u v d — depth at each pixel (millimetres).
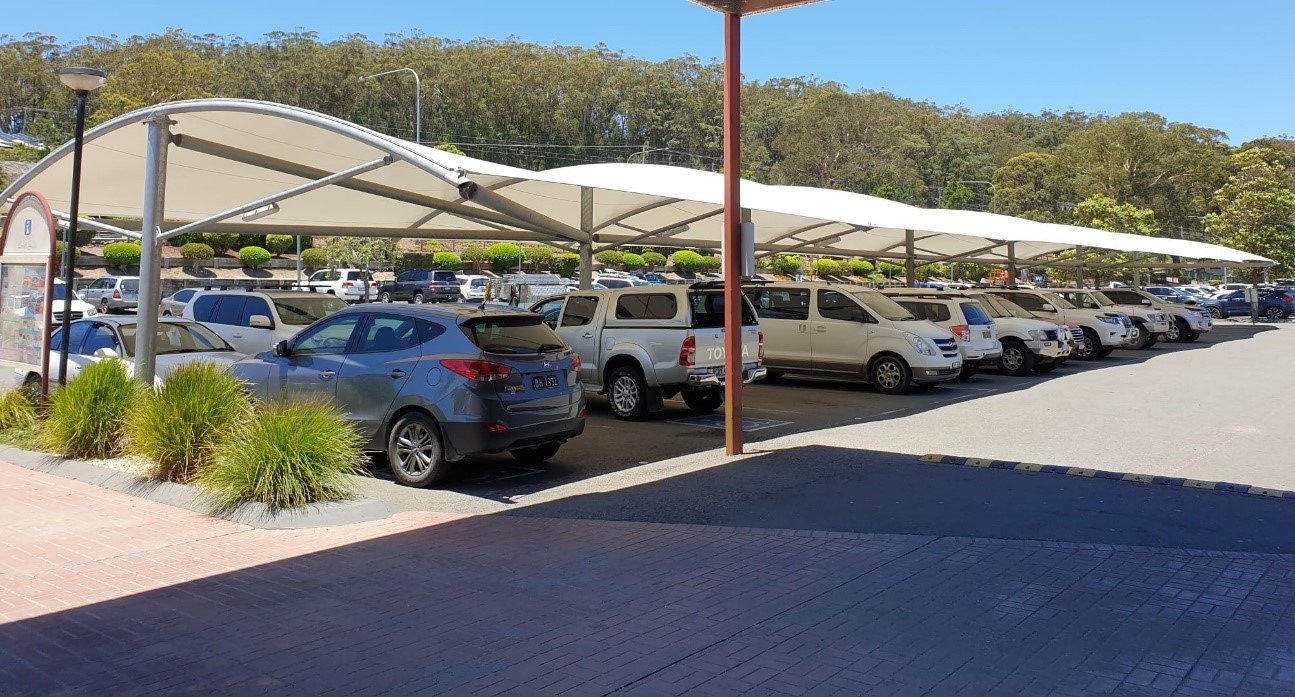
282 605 5543
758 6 10016
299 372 9562
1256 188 54781
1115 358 23688
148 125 11227
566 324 14062
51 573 6207
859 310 16969
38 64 106438
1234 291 45125
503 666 4605
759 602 5590
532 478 9398
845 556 6574
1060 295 24703
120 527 7430
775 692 4312
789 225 20875
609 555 6613
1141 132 88500
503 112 116688
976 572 6195
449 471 8867
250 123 11305
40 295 11438
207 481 8094
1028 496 8398
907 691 4324
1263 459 10289
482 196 10016
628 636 5027
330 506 7680
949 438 11688
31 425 10945
